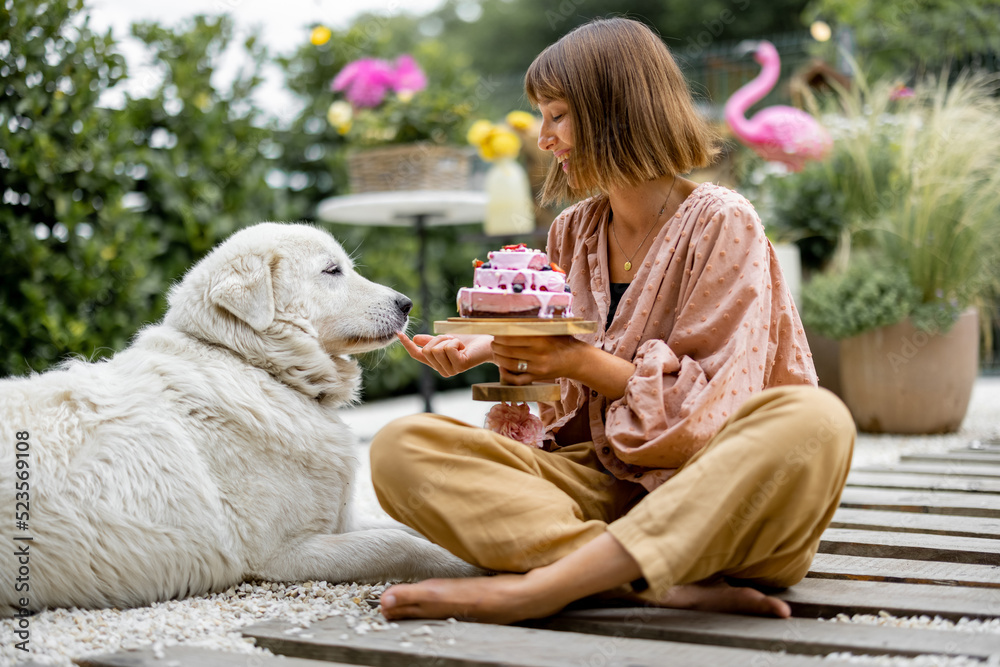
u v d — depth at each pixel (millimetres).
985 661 1467
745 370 1808
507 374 1895
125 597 1979
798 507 1609
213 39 6043
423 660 1531
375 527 2480
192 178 5531
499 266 1957
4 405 2014
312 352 2340
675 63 2078
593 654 1517
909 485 3113
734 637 1597
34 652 1658
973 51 7375
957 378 4578
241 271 2283
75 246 4230
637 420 1817
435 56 7906
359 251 7098
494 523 1729
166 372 2172
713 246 1912
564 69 1990
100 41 4398
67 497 1944
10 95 4062
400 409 6520
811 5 11781
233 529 2098
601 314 2082
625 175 1987
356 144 5445
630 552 1588
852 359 4742
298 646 1650
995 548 2217
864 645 1530
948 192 4562
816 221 5352
